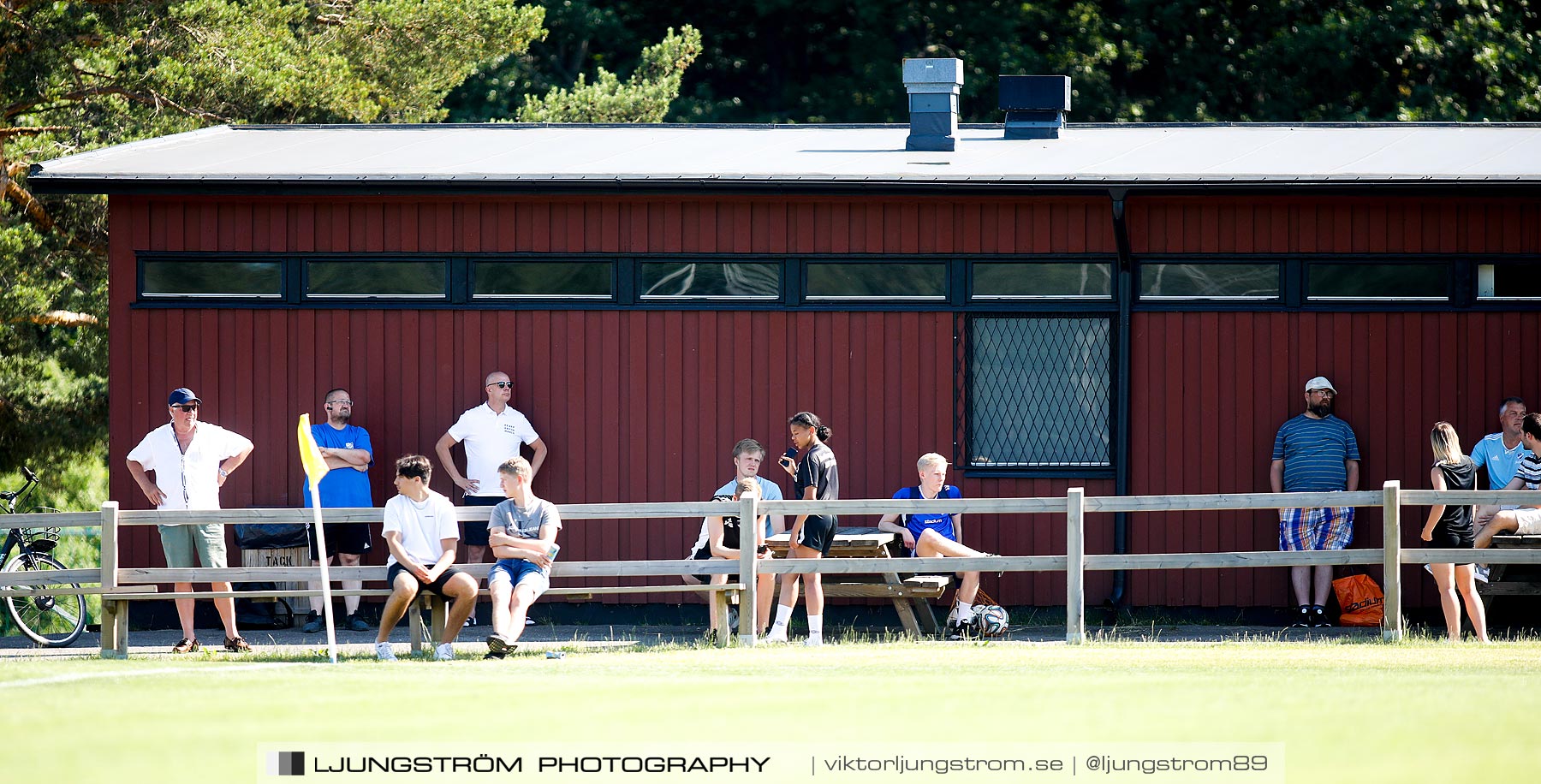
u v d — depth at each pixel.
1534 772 22.41
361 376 51.59
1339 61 114.44
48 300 75.81
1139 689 31.89
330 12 93.00
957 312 51.06
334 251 51.50
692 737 26.42
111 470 51.28
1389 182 48.00
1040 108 58.53
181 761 24.28
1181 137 57.81
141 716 28.59
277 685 33.69
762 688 32.44
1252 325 50.69
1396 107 114.69
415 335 51.59
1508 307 50.19
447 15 93.12
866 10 123.25
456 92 116.31
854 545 45.12
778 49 132.62
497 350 51.59
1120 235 49.59
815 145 56.84
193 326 51.53
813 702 30.00
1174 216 50.62
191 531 44.59
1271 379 50.62
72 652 45.72
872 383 51.25
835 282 51.31
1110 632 48.38
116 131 78.19
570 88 123.12
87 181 49.78
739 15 130.62
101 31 77.06
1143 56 119.94
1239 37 120.25
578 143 57.22
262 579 42.62
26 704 30.11
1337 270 50.56
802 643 44.47
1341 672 35.75
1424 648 41.94
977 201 51.00
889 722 27.56
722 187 49.59
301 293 51.59
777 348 51.28
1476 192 48.41
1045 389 51.22
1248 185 48.38
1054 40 122.81
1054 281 50.94
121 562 51.31
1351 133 57.88
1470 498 43.16
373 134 59.78
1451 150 52.81
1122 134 59.25
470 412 50.28
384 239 51.56
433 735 26.62
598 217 51.44
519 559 42.16
